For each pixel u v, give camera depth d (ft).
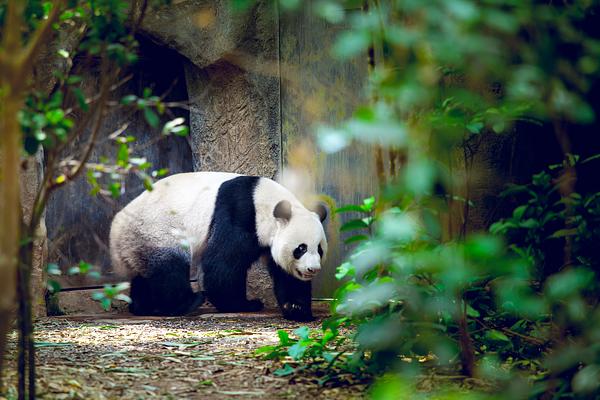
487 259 18.79
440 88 19.43
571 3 21.56
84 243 62.75
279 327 49.37
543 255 28.96
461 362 27.53
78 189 62.34
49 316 57.57
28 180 54.39
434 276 25.71
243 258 56.59
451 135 19.21
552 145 51.44
